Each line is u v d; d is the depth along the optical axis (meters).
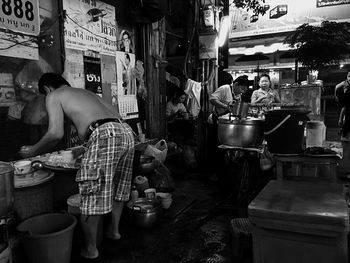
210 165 6.48
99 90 4.57
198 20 6.65
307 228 1.75
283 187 2.27
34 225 2.79
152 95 5.76
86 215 2.85
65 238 2.64
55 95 2.92
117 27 4.97
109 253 3.12
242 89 6.09
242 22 10.91
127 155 3.25
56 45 3.83
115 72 4.92
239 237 3.00
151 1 4.82
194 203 4.58
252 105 4.71
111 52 4.81
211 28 6.63
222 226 3.77
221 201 4.61
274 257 1.88
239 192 4.10
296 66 6.09
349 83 5.51
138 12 4.98
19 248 2.66
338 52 5.11
